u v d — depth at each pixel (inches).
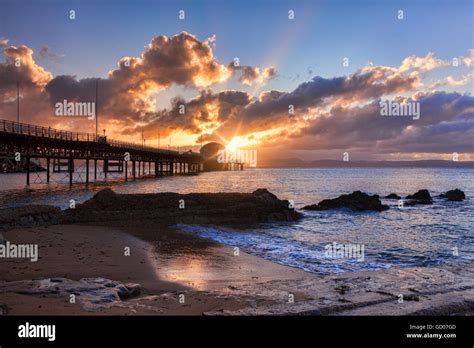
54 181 3710.6
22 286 356.8
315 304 316.8
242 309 308.2
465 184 3937.0
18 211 842.2
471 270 474.9
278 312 297.9
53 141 2313.0
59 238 708.0
